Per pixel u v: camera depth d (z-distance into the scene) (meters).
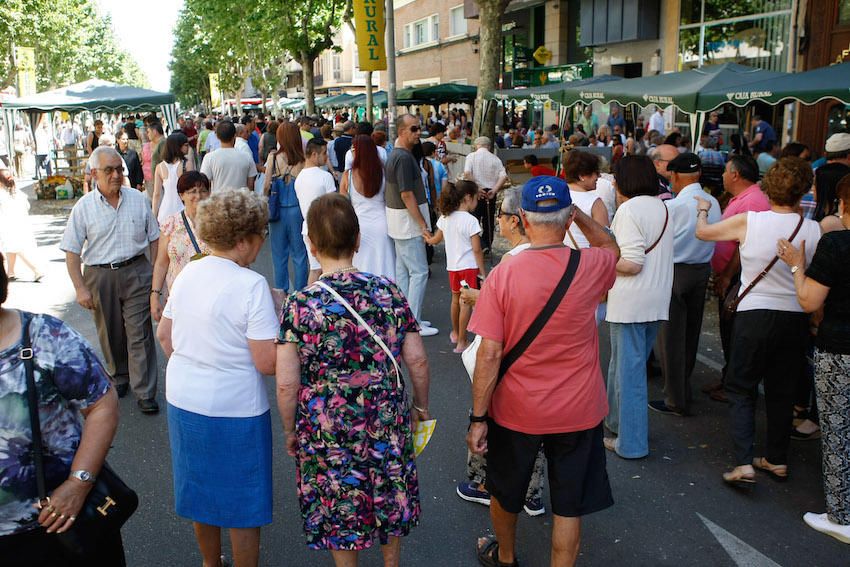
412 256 6.82
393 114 14.86
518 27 26.97
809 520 3.86
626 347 4.54
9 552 2.30
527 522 3.96
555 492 3.06
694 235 5.03
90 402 2.35
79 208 5.28
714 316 7.82
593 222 3.48
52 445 2.30
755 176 5.12
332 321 2.76
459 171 15.53
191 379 2.99
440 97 22.95
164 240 4.70
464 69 30.73
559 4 23.73
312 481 2.85
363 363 2.80
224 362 2.96
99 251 5.35
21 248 9.67
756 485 4.30
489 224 10.22
